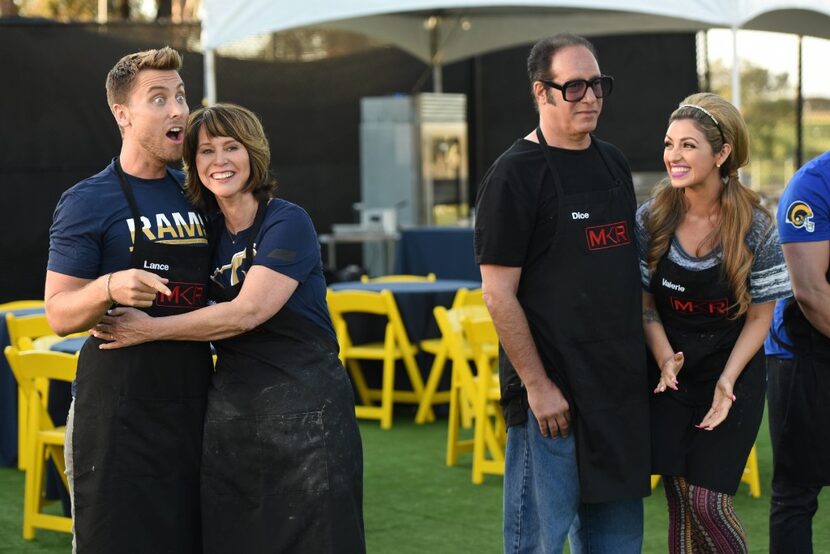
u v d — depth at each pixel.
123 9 17.83
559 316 3.36
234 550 3.34
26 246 9.70
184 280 3.34
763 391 3.54
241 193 3.35
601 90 3.37
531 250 3.39
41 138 9.74
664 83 12.23
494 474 6.16
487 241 3.37
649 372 3.58
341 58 11.50
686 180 3.41
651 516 5.31
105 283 3.11
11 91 9.65
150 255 3.30
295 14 8.37
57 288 3.25
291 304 3.35
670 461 3.52
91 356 3.34
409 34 11.38
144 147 3.31
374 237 10.10
